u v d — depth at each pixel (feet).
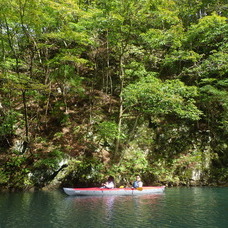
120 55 52.95
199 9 73.36
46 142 52.01
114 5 43.55
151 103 46.93
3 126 49.65
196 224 23.40
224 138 63.00
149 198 37.91
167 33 50.29
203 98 62.69
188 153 59.47
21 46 51.44
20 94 50.72
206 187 52.60
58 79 53.06
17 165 47.42
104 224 23.34
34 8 36.86
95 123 57.31
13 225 23.08
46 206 31.37
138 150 57.31
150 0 44.01
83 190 40.16
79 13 42.29
